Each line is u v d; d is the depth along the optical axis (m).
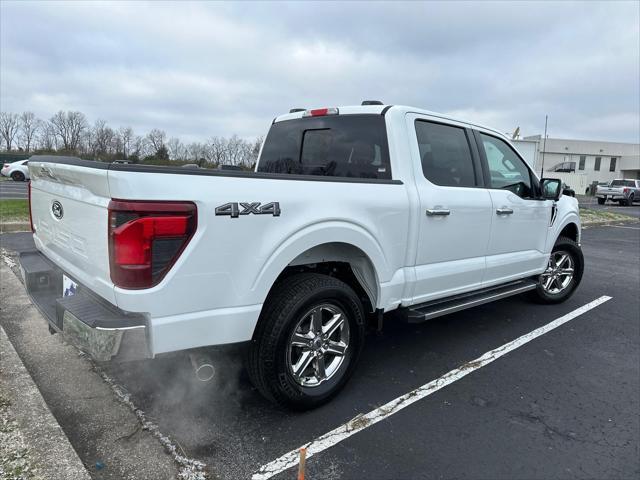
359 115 3.79
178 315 2.41
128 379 3.37
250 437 2.79
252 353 2.86
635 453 2.79
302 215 2.81
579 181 42.97
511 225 4.57
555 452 2.78
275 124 4.59
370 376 3.69
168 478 2.40
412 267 3.62
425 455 2.70
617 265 8.88
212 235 2.43
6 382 3.08
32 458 2.39
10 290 5.01
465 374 3.79
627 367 4.02
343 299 3.13
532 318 5.26
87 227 2.53
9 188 21.88
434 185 3.77
